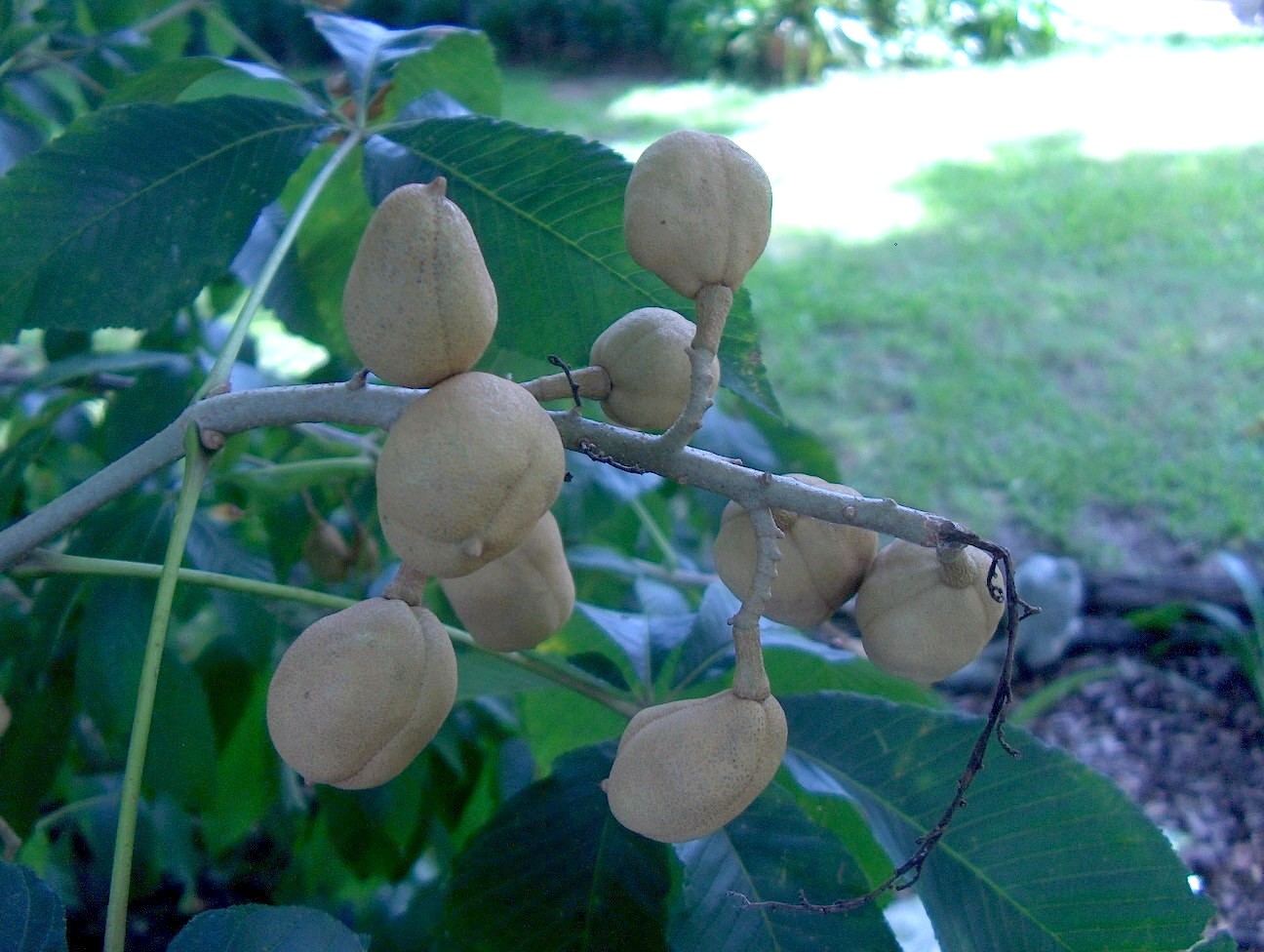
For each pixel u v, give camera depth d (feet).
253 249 1.81
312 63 10.87
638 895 1.32
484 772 2.07
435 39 1.63
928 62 11.92
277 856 2.98
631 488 1.94
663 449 0.97
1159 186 8.30
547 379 1.09
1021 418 5.39
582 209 1.35
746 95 11.01
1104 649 4.12
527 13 12.14
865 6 11.78
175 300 1.34
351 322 0.90
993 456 5.10
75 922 2.82
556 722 1.73
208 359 1.98
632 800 0.97
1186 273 6.84
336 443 2.03
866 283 6.91
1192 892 1.20
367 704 0.95
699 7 11.65
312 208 1.73
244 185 1.37
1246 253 7.09
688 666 1.51
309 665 0.95
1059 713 3.88
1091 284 6.77
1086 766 1.25
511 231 1.38
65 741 1.65
